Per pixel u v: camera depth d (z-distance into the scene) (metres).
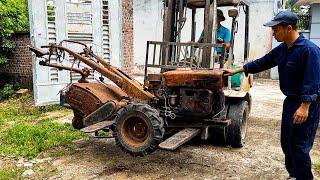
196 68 4.95
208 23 5.20
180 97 4.59
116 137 4.38
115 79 4.96
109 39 8.91
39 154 5.07
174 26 5.43
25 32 10.04
